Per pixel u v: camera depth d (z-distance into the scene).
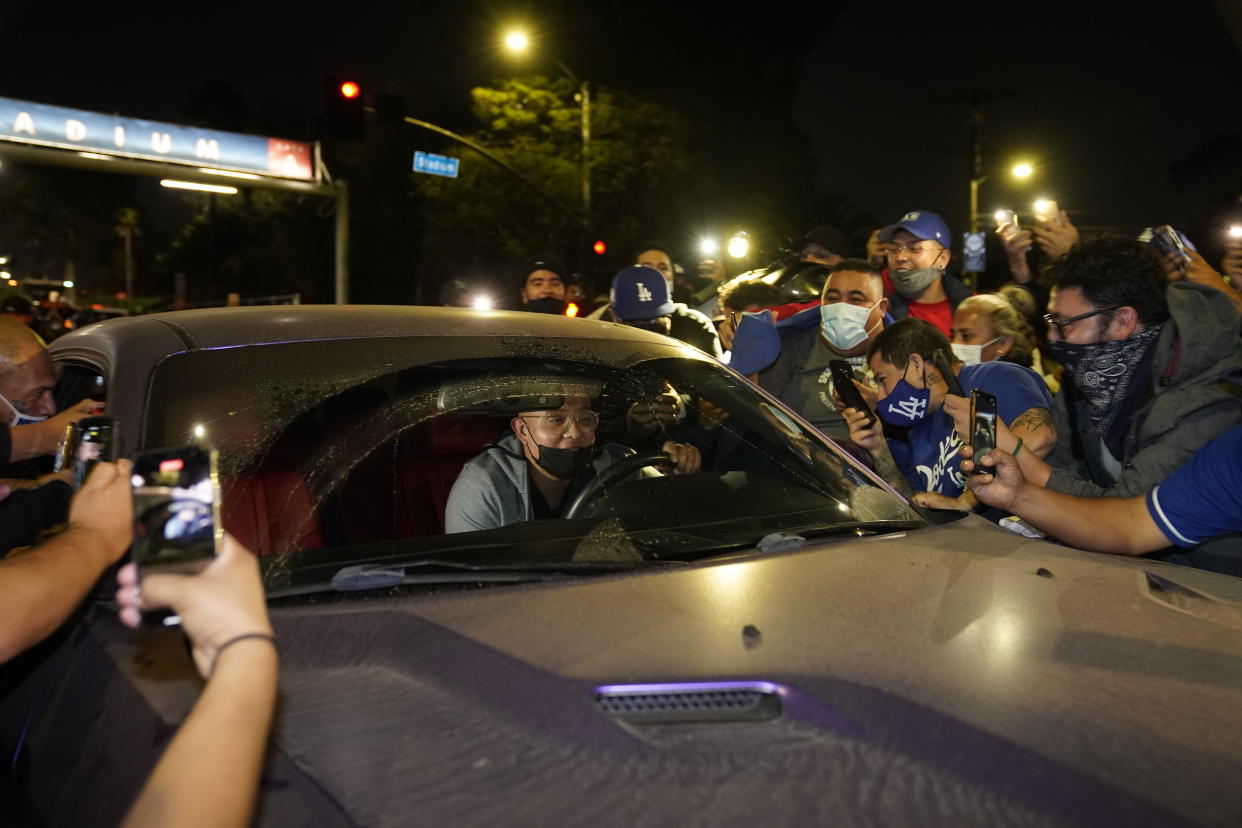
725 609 1.70
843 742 1.31
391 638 1.60
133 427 2.02
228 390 2.16
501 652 1.52
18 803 1.67
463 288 7.58
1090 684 1.46
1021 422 3.19
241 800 1.01
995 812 1.17
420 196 29.66
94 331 2.58
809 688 1.41
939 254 4.70
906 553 2.08
